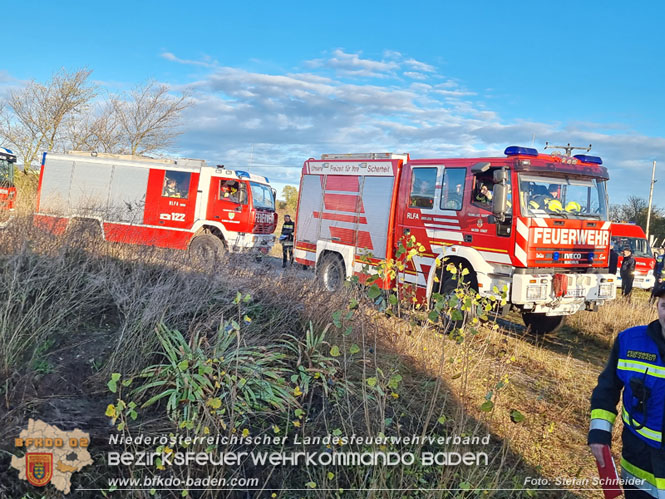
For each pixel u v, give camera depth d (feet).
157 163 46.03
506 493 12.53
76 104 85.51
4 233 17.57
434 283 28.58
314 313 18.33
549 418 17.66
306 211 37.27
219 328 14.46
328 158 35.94
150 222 45.42
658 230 142.51
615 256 49.52
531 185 25.89
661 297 8.55
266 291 19.31
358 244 32.83
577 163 27.40
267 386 13.83
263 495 11.25
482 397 17.57
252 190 47.70
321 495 11.08
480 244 26.73
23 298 13.85
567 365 24.62
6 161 47.01
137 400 12.60
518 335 31.30
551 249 25.99
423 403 15.84
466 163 27.71
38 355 13.10
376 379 12.67
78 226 19.71
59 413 11.41
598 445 8.91
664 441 8.32
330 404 14.43
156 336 14.43
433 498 11.22
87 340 14.24
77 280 16.02
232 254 21.88
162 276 17.71
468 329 16.29
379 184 31.91
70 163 46.73
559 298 26.18
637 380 8.61
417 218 29.78
